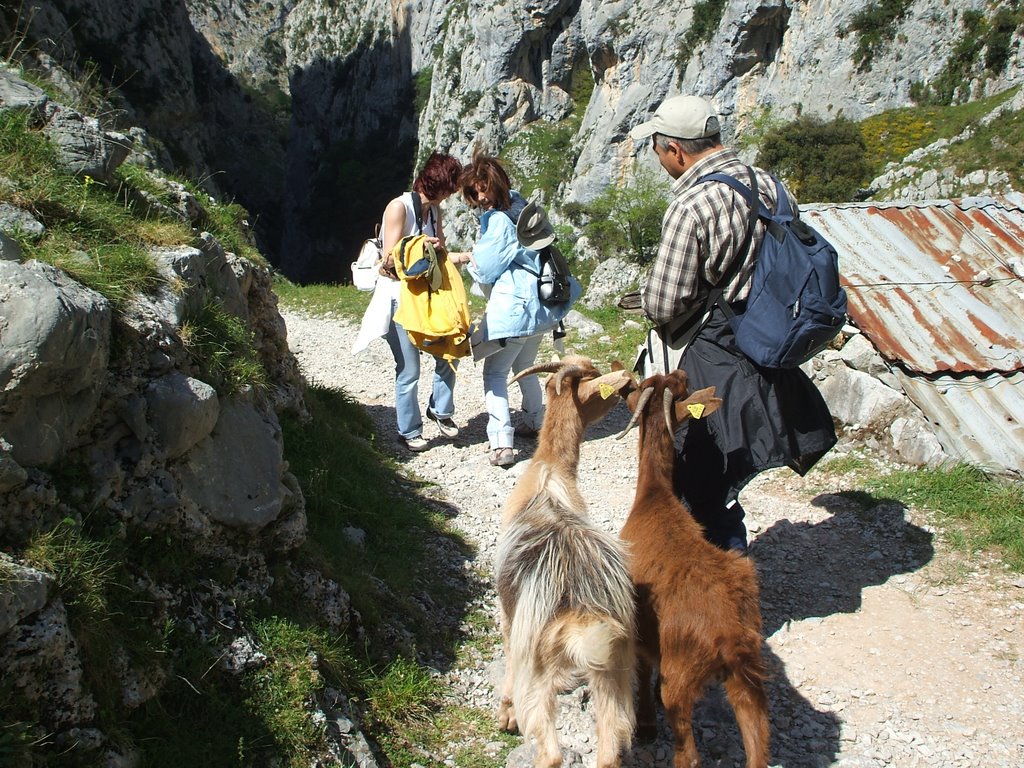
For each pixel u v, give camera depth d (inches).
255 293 171.5
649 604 104.7
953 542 157.5
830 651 134.0
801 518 172.4
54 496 94.0
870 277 217.9
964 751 114.9
